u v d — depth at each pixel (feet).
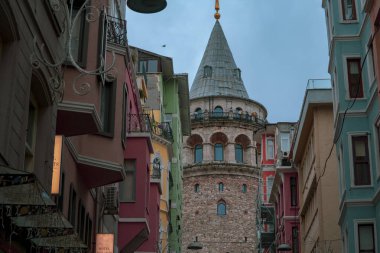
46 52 51.06
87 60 61.21
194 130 297.12
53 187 58.44
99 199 86.22
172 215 175.32
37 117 52.31
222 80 312.29
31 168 51.01
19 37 44.37
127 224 98.17
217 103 300.81
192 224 284.20
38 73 49.29
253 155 294.25
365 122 95.61
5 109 42.75
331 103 125.80
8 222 41.19
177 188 179.93
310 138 134.21
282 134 179.93
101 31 62.90
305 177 144.87
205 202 285.43
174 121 182.19
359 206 92.99
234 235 280.51
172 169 179.32
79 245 49.01
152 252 118.32
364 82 96.73
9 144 42.70
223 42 331.77
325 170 122.31
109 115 75.10
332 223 118.93
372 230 92.07
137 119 115.14
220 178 287.89
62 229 44.50
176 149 181.78
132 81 109.50
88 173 73.46
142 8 45.44
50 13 51.13
